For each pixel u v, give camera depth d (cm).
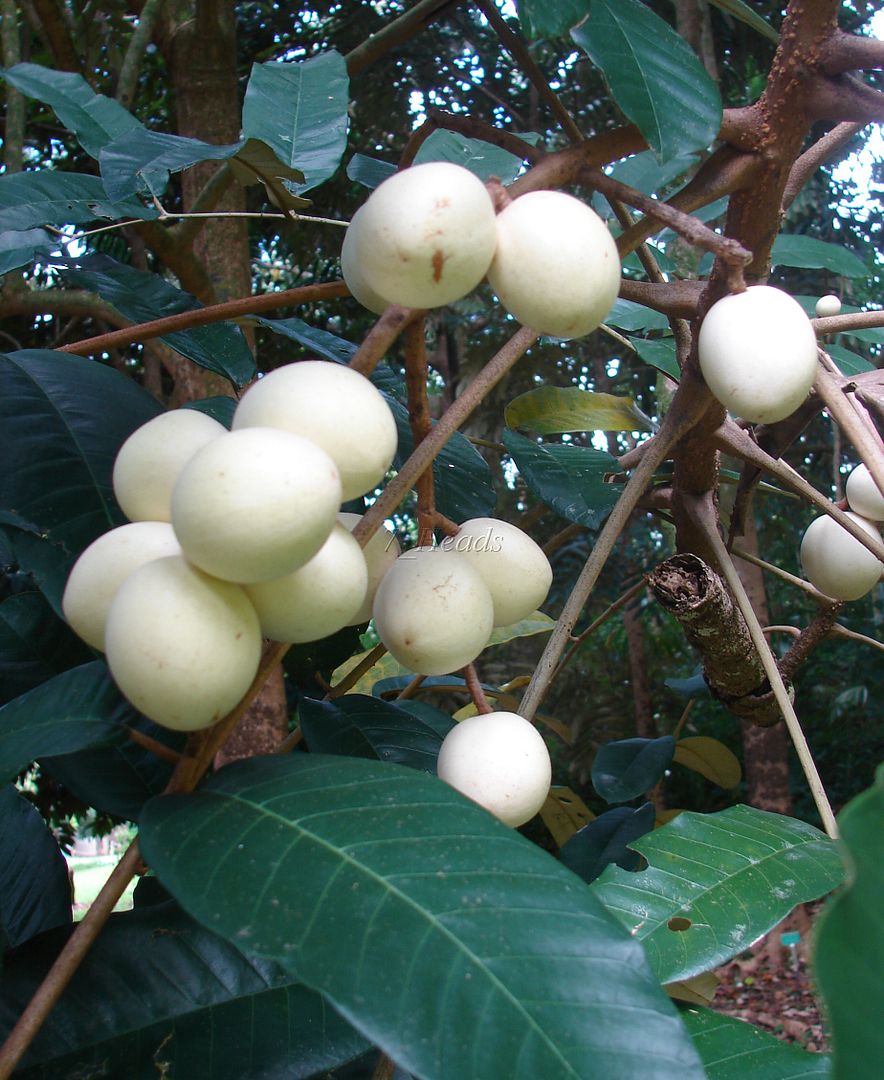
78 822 212
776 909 36
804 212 236
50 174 54
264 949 25
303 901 27
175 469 31
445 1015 25
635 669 305
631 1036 25
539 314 31
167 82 225
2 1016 37
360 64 105
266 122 55
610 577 271
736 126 39
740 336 33
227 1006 39
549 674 40
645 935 36
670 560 55
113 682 36
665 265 68
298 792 31
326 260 255
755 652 60
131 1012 38
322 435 29
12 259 53
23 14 150
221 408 54
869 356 170
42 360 48
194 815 30
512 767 35
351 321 264
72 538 41
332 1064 38
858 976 20
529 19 35
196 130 138
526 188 33
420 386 34
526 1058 24
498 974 25
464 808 30
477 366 271
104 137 56
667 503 63
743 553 66
